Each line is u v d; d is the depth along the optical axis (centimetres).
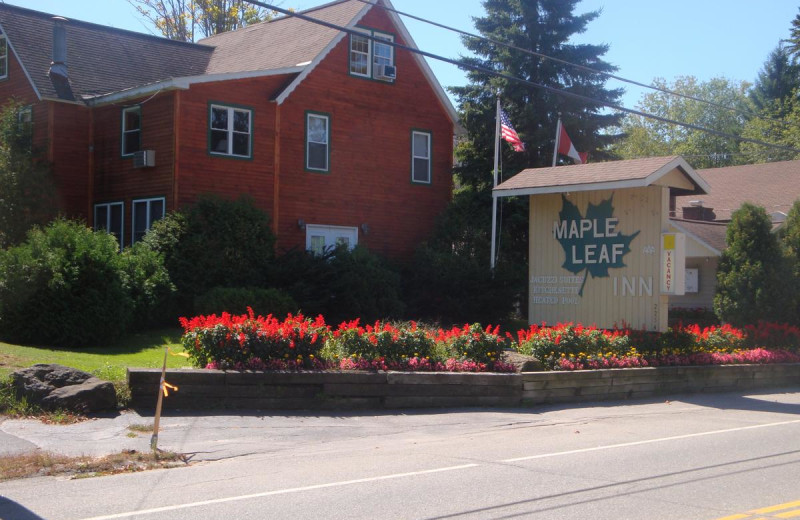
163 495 768
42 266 1634
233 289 1941
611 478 860
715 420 1342
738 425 1282
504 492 790
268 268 2150
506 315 2450
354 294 2178
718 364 1791
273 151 2459
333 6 2827
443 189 2914
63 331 1636
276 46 2797
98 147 2500
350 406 1331
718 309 2100
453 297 2377
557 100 2958
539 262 1995
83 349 1638
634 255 1823
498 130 2473
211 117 2323
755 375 1842
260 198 2423
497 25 3069
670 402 1576
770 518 707
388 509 721
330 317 2188
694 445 1077
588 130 3061
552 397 1491
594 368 1584
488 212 2806
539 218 2000
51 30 2703
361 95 2678
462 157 3103
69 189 2467
